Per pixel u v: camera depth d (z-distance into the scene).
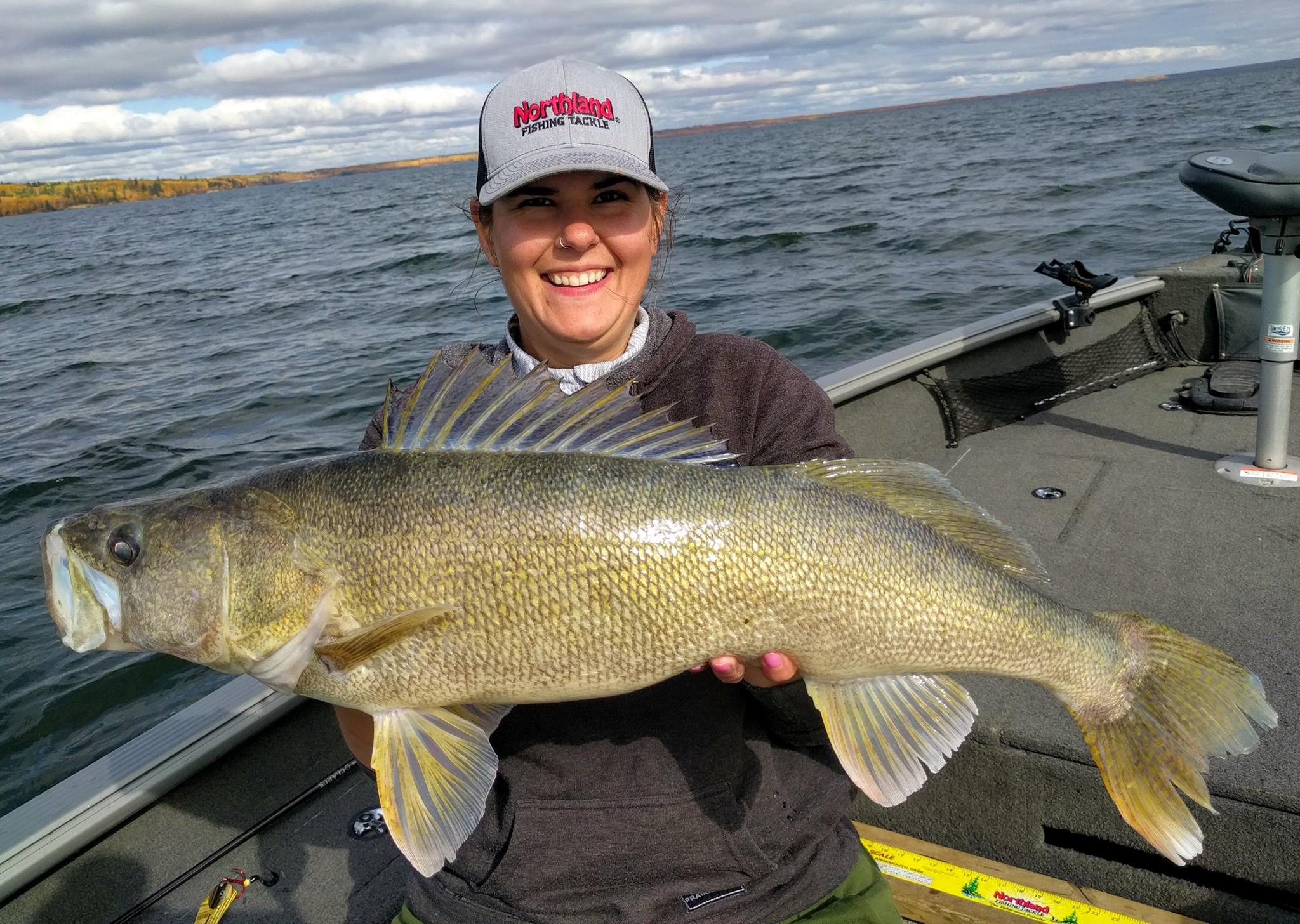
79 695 5.41
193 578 1.90
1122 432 4.77
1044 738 2.46
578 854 1.95
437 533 1.85
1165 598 3.20
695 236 21.67
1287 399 3.97
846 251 17.81
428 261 23.52
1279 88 109.44
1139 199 21.02
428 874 1.80
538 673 1.86
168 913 2.50
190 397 11.71
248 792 2.86
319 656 1.87
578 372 2.26
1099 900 2.38
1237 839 2.29
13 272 37.41
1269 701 2.57
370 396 10.83
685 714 1.99
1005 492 4.19
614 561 1.83
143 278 29.00
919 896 2.46
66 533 1.97
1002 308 11.81
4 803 4.62
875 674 1.97
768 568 1.86
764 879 2.00
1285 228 3.66
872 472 2.03
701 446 1.98
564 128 2.06
